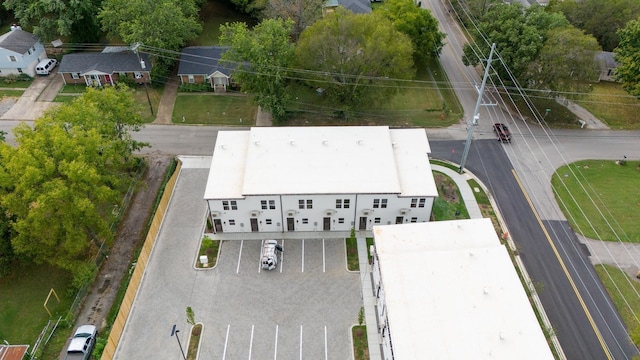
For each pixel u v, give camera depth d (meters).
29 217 37.22
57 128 40.28
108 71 68.19
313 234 47.72
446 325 32.81
